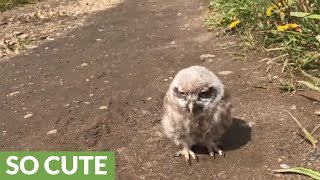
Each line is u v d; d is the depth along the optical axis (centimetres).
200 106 46
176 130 49
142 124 59
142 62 80
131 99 66
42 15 128
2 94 75
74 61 86
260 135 53
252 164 48
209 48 82
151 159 51
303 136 52
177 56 81
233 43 81
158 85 70
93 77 77
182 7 115
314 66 67
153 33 97
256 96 62
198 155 51
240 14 86
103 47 93
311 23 71
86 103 67
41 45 100
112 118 61
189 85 45
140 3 130
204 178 47
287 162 48
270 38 76
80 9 132
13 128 62
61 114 64
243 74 69
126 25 107
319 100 59
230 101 49
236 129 54
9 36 109
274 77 66
